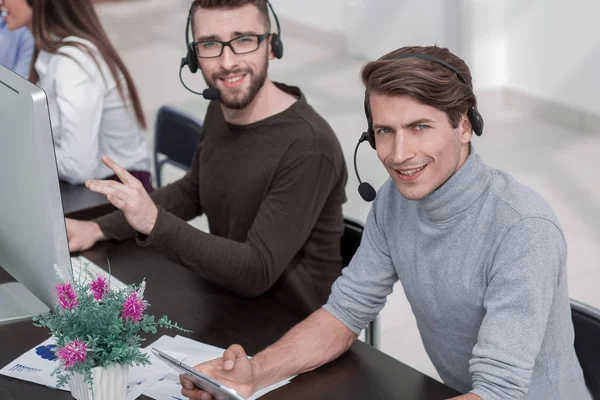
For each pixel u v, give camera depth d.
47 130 1.68
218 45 2.20
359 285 1.89
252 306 2.09
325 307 1.91
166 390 1.73
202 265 2.10
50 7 2.88
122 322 1.58
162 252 2.11
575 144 4.84
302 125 2.24
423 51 1.58
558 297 1.67
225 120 2.35
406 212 1.80
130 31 7.29
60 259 1.78
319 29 6.58
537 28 5.09
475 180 1.65
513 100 5.37
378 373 1.80
